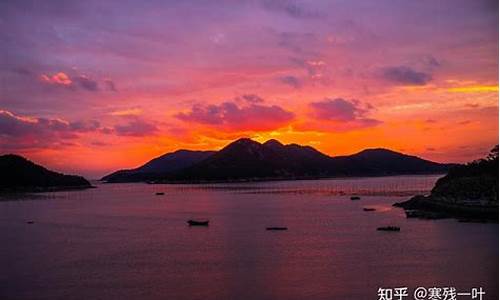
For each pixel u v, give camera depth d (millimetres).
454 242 51031
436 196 84875
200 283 36344
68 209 107938
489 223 65250
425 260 42562
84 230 69125
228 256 46625
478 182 78688
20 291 35031
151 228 70688
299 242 54031
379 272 38500
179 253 48719
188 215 91125
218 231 65750
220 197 152000
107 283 36812
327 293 32969
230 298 32469
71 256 47844
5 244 56188
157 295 33469
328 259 43969
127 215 92500
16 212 100250
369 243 51969
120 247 52969
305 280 36438
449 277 36625
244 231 65000
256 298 32312
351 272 38688
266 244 53188
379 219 74812
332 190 176375
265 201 126375
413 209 86500
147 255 47875
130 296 33406
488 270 38469
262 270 40094
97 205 120938
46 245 55094
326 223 71500
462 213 74062
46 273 40344
